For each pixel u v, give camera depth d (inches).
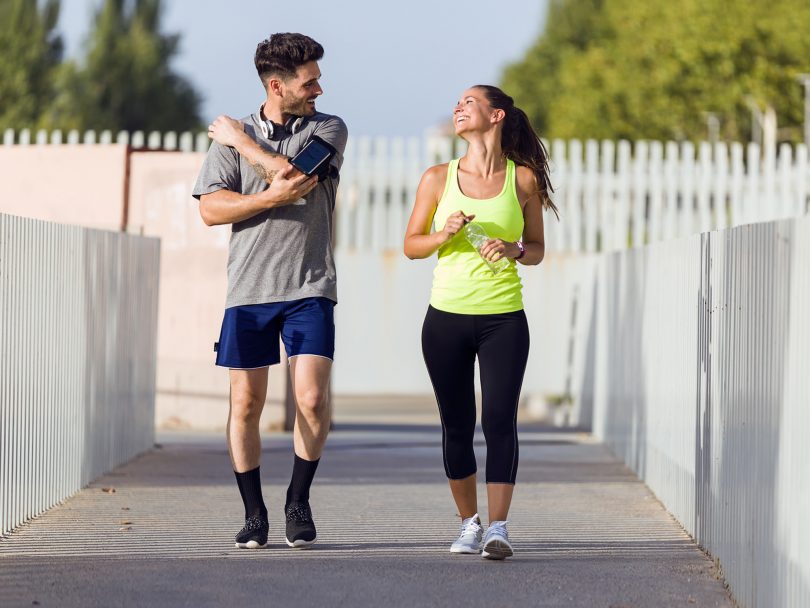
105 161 993.5
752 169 1336.1
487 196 491.2
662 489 645.3
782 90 2608.3
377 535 537.6
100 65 4202.8
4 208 1007.0
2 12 3973.9
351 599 420.5
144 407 818.8
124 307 752.3
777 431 392.5
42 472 578.9
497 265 486.6
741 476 446.0
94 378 679.7
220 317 992.9
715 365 509.4
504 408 484.4
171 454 814.5
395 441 945.5
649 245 728.3
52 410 593.9
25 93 3850.9
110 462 723.4
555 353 1339.8
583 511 617.6
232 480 697.6
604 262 986.7
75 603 410.6
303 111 492.4
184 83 4372.5
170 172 995.3
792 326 377.1
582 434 1036.5
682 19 2687.0
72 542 508.7
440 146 1437.0
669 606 426.6
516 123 499.5
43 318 576.7
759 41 2608.3
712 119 2733.8
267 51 488.7
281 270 484.4
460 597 426.3
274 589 431.8
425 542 523.8
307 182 473.7
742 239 459.5
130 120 4215.1
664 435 644.7
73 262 629.9
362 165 1435.8
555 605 419.5
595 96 3107.8
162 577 447.5
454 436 501.4
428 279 1453.0
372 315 1453.0
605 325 966.4
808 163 1330.0
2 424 518.3
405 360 1457.9
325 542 518.3
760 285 425.4
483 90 494.9
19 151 1010.7
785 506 379.6
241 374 490.3
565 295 1283.2
